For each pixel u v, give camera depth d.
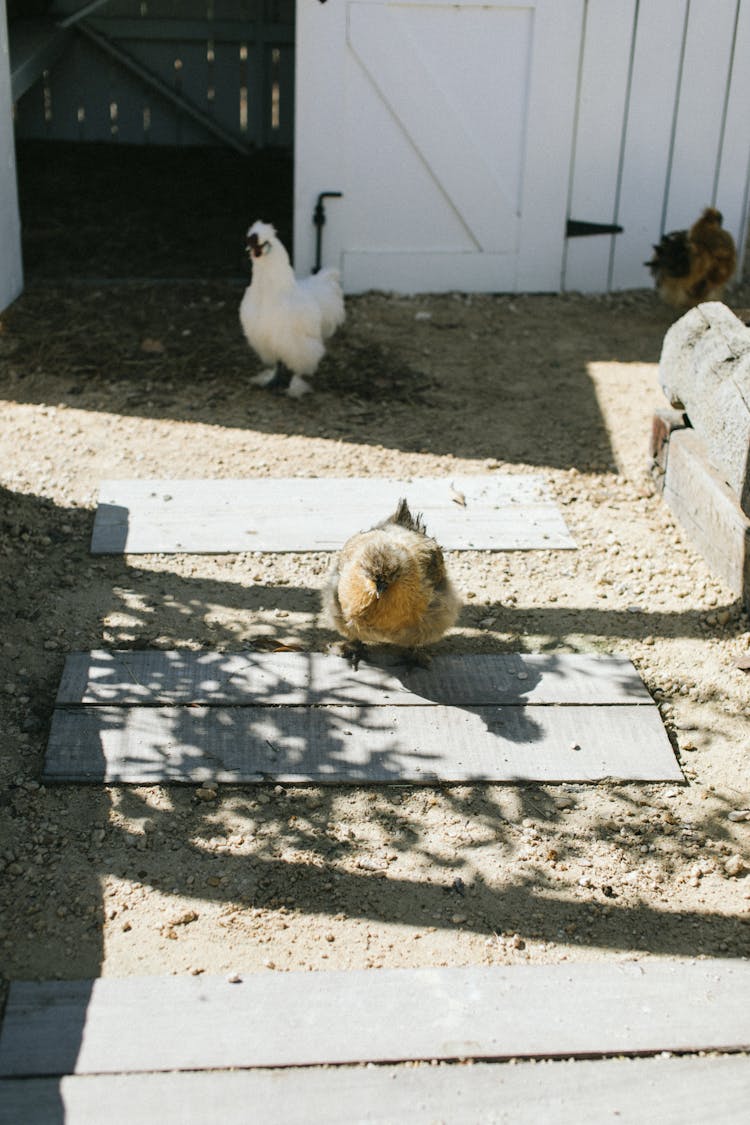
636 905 1.86
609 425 2.99
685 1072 1.56
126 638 2.29
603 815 2.04
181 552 2.50
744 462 2.37
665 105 3.56
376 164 3.53
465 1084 1.53
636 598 2.43
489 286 3.70
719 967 1.73
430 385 3.14
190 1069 1.54
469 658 2.28
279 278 2.92
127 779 2.05
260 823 2.00
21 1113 1.47
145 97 4.81
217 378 3.13
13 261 3.44
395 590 2.09
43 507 2.62
